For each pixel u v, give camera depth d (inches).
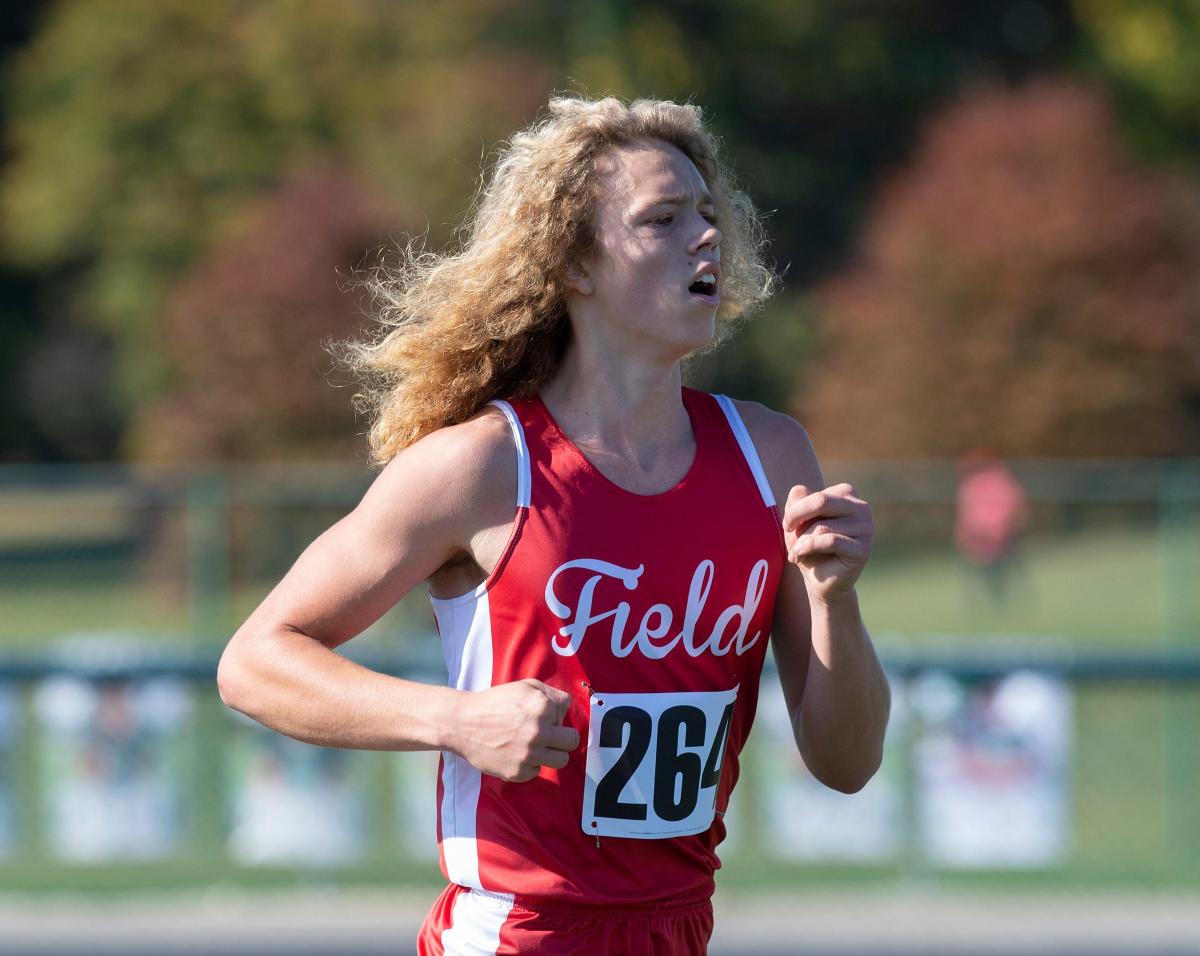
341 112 3961.6
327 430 2399.1
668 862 334.6
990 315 2812.5
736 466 341.7
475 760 303.6
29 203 4178.2
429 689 313.0
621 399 340.5
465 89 3302.2
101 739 1064.2
